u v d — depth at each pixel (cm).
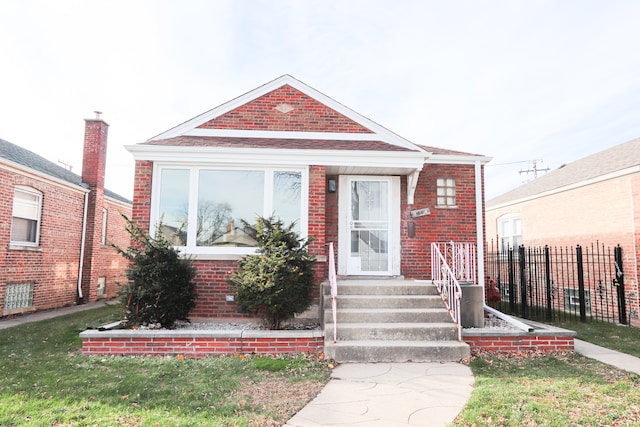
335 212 977
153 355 652
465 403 441
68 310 1344
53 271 1381
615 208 1099
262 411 414
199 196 870
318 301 846
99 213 1647
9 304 1173
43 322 1053
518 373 552
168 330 684
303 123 995
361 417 402
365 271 968
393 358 618
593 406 428
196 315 837
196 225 862
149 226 849
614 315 1060
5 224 1150
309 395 466
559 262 1342
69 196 1482
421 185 983
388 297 755
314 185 873
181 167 873
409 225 971
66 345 741
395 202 978
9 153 1252
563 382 510
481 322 752
